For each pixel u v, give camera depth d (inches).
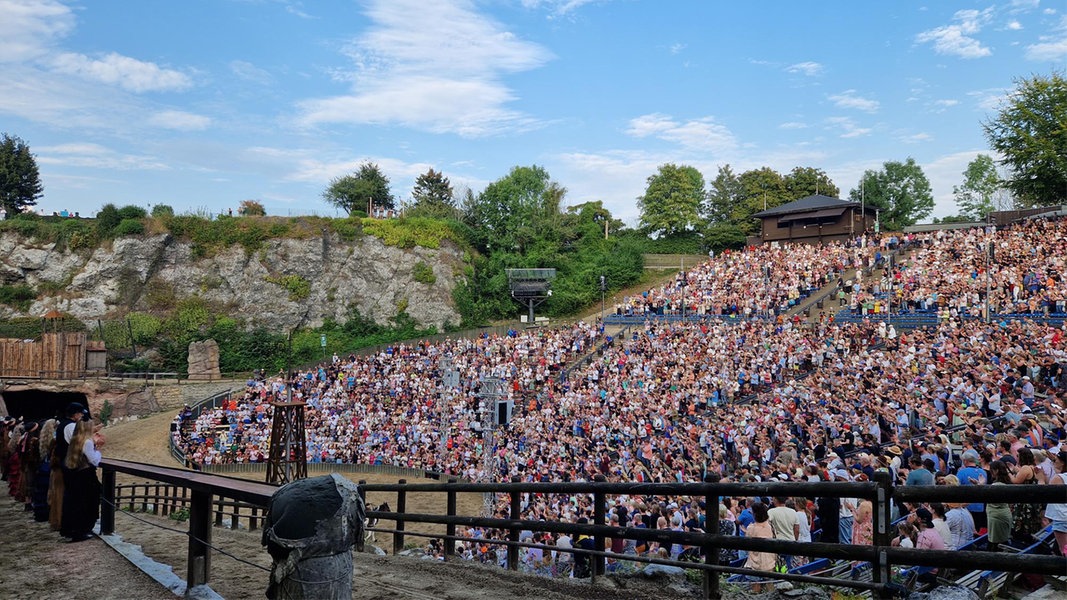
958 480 411.5
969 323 1341.0
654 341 1743.4
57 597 303.0
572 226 3238.2
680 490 241.3
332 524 184.5
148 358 2407.7
